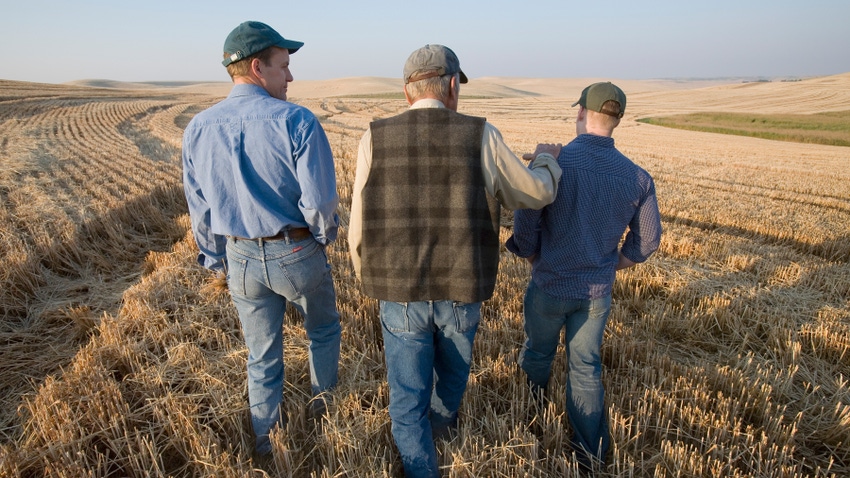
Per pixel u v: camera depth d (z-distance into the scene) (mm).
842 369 3197
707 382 2875
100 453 2189
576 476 2107
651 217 2111
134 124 23562
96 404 2420
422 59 1733
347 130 23141
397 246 1794
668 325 3607
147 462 2188
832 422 2572
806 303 4102
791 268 4855
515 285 4168
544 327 2312
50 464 2117
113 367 2893
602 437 2291
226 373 2771
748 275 4738
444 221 1760
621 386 2711
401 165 1753
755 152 18281
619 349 3119
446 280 1799
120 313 3568
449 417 2328
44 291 4246
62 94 44875
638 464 2266
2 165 9648
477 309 1956
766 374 2904
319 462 2283
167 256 4832
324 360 2451
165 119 26625
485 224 1790
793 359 3152
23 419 2459
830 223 6953
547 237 2141
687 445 2350
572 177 2014
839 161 15594
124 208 6512
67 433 2248
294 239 2010
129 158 11523
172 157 11852
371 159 1809
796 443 2490
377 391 2629
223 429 2352
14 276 4117
